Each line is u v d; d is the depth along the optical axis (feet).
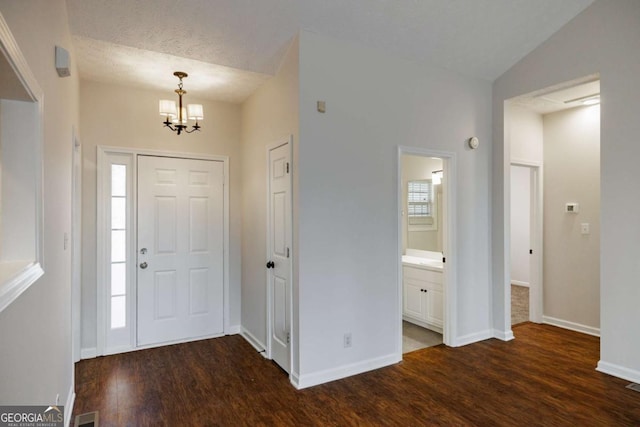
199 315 13.20
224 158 13.56
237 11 8.88
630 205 9.86
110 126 11.71
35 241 4.98
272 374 10.28
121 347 11.94
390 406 8.62
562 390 9.36
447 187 12.47
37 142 5.02
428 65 11.85
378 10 9.52
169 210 12.66
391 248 11.09
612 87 10.19
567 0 10.41
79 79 11.00
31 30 4.73
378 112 10.82
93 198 11.46
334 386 9.61
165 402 8.77
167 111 10.44
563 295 14.65
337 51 10.10
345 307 10.22
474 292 12.94
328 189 9.95
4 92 4.58
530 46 12.00
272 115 11.12
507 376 10.18
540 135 15.30
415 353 11.87
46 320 5.59
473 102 12.94
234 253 13.84
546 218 15.21
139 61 10.18
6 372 3.68
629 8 9.88
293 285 9.87
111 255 11.86
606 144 10.29
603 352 10.39
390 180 11.06
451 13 10.08
